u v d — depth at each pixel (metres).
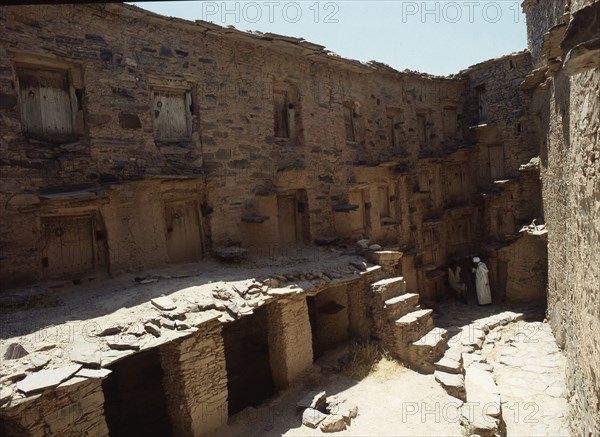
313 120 13.73
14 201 8.20
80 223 9.38
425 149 18.06
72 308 7.68
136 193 9.91
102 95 9.37
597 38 2.84
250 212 12.05
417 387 9.27
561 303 11.55
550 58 7.89
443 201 18.77
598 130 4.50
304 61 13.47
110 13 9.47
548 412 8.92
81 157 9.07
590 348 5.48
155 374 10.16
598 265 4.74
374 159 15.84
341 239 14.11
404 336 10.41
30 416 5.16
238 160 11.82
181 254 10.98
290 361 9.08
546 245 16.14
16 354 5.69
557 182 11.26
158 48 10.27
